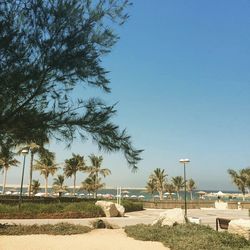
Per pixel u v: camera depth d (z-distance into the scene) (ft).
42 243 39.55
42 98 22.53
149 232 46.39
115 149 23.00
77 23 22.48
